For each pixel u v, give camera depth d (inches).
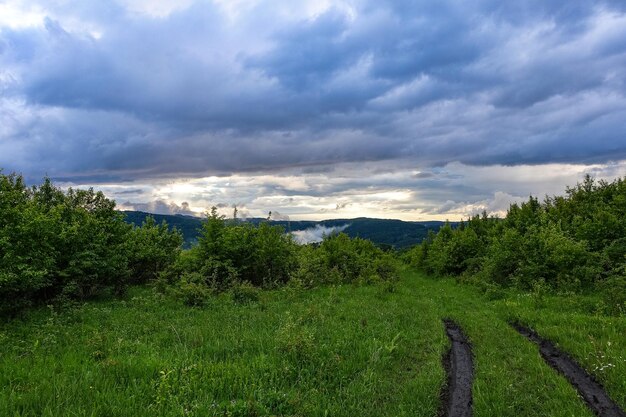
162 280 761.6
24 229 499.5
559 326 479.5
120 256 723.4
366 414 268.4
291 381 313.4
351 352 386.0
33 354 350.9
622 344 393.7
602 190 1056.8
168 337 424.2
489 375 337.1
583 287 701.9
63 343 397.4
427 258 1450.5
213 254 860.0
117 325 472.1
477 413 272.7
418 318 560.4
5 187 535.8
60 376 291.1
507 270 854.5
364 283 970.1
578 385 322.3
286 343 368.2
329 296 725.9
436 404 287.0
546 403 284.0
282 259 924.6
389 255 1418.6
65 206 663.8
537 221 1083.9
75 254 615.8
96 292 692.7
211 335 429.1
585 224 855.7
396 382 333.1
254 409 257.3
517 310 594.9
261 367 324.5
